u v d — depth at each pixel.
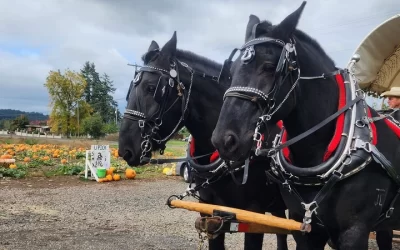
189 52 5.08
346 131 3.37
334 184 3.30
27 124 92.94
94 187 14.00
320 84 3.54
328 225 3.47
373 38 5.39
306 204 3.32
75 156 23.22
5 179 14.92
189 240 7.56
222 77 4.49
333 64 3.87
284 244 6.11
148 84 4.75
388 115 4.22
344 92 3.59
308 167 3.50
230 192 4.55
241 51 3.34
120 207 10.70
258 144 3.21
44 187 13.60
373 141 3.41
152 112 4.73
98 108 94.75
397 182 3.59
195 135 4.90
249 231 3.60
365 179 3.35
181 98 4.80
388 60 5.64
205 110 4.81
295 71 3.29
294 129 3.57
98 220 9.12
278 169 3.62
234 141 3.07
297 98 3.38
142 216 9.70
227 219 3.38
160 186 14.60
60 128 73.19
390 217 3.79
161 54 4.84
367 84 5.88
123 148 4.83
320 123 3.44
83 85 75.12
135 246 7.08
